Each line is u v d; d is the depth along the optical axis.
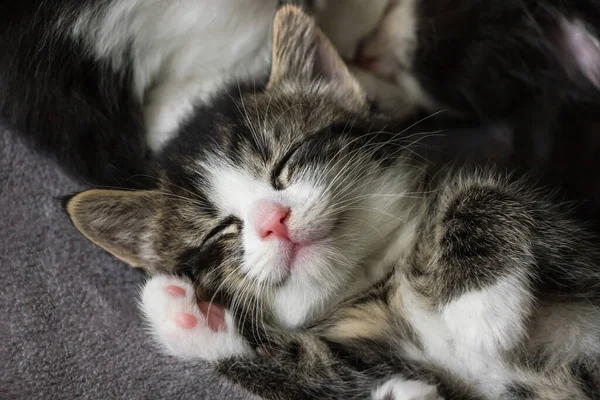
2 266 0.45
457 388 0.40
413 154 0.42
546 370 0.39
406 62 0.44
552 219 0.39
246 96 0.42
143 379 0.44
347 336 0.40
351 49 0.45
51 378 0.44
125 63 0.43
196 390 0.44
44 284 0.45
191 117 0.43
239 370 0.40
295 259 0.39
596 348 0.39
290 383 0.40
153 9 0.42
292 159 0.40
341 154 0.41
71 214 0.41
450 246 0.38
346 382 0.40
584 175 0.41
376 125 0.42
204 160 0.41
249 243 0.40
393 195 0.41
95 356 0.45
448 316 0.38
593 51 0.41
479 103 0.42
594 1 0.40
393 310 0.40
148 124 0.44
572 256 0.39
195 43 0.43
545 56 0.41
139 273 0.44
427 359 0.40
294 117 0.42
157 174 0.42
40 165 0.45
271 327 0.40
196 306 0.40
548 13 0.41
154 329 0.40
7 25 0.42
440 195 0.40
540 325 0.38
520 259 0.38
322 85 0.43
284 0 0.43
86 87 0.42
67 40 0.42
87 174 0.44
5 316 0.45
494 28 0.42
